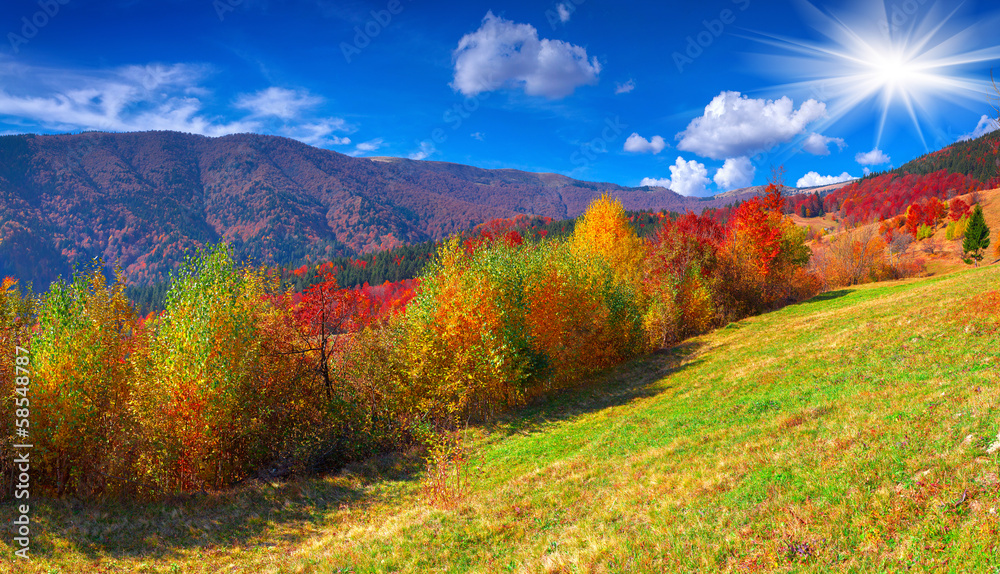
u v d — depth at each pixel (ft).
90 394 58.29
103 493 58.75
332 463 73.05
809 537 24.36
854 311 106.63
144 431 59.52
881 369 54.90
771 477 33.37
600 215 176.76
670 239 169.48
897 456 29.40
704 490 36.04
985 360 45.75
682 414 64.28
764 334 115.24
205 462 62.59
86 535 48.32
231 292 65.67
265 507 57.62
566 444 67.56
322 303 84.23
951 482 24.52
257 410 69.97
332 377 83.35
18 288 58.44
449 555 38.24
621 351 133.39
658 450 50.96
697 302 150.51
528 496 48.52
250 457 70.44
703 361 105.19
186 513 55.42
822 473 30.83
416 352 87.66
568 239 157.99
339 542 46.50
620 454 55.01
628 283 151.02
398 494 60.39
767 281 185.06
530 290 107.65
